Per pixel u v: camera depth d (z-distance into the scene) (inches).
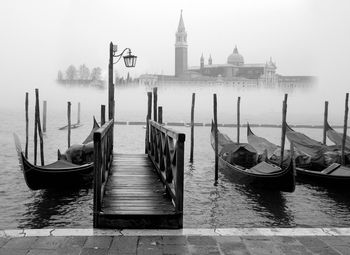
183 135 214.7
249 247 179.3
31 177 488.1
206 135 1764.3
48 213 435.8
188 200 515.8
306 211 474.0
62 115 3472.0
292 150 520.1
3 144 1155.3
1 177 642.8
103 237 190.1
